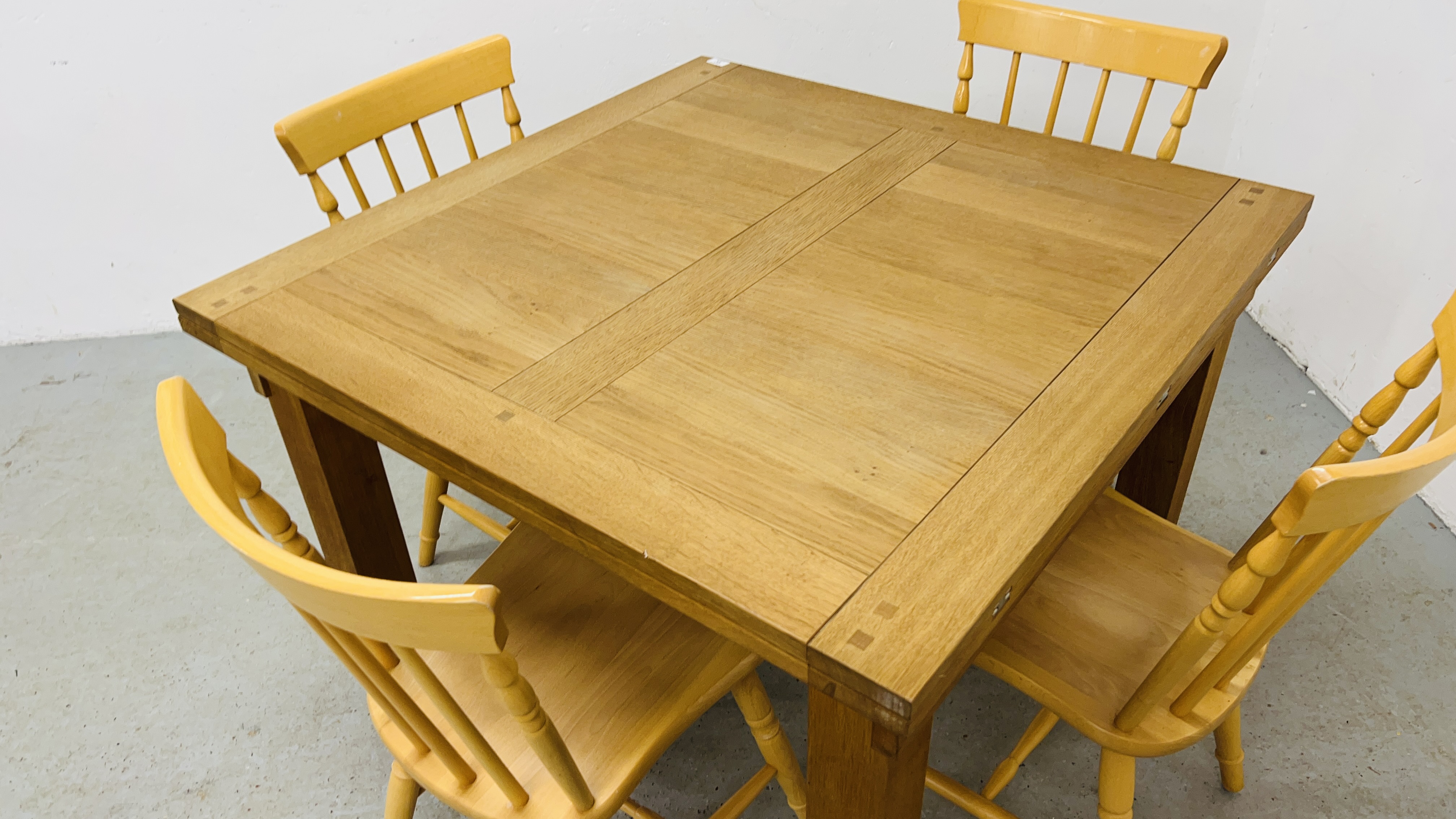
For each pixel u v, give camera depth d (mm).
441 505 1899
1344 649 1746
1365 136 2137
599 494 965
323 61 2475
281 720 1723
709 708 1724
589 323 1215
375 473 1543
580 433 1042
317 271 1339
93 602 1943
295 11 2379
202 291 1307
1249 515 2012
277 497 2184
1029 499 939
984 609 833
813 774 997
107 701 1758
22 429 2385
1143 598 1290
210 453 927
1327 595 1841
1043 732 1467
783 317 1210
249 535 800
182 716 1731
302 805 1600
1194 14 2498
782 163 1565
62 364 2625
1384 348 2127
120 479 2232
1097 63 1699
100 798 1610
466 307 1254
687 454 1009
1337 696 1675
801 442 1018
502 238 1395
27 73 2316
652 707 1167
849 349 1151
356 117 1619
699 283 1281
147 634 1876
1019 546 890
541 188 1517
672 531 919
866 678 778
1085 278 1265
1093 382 1087
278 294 1293
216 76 2430
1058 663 1209
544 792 1087
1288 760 1587
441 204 1484
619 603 1294
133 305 2723
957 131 1644
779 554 891
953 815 1549
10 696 1768
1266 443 2189
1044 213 1408
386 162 1697
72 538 2084
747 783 1495
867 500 945
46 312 2680
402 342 1196
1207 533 1974
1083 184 1478
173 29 2338
